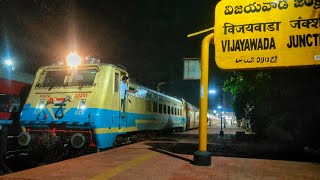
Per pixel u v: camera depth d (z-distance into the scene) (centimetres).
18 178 638
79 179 636
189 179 646
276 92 1412
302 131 1237
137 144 1390
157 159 923
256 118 1611
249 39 804
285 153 1130
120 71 1215
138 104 1468
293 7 783
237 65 807
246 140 1795
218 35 825
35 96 1150
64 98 1100
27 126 1114
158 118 1884
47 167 772
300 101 1274
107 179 639
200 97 838
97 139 1042
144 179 643
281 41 782
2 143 1142
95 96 1076
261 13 802
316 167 816
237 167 797
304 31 771
